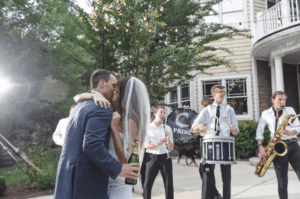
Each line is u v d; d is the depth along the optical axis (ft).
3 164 22.76
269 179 17.71
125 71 21.34
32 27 21.99
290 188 14.97
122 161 5.25
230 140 10.61
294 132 10.86
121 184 5.53
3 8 22.22
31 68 21.02
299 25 25.88
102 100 4.91
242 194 14.07
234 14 34.24
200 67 22.71
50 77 20.98
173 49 18.95
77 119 4.75
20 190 15.84
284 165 10.95
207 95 34.45
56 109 22.38
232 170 21.67
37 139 21.33
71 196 4.42
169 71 21.44
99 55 20.84
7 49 20.42
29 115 21.74
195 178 19.24
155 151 11.46
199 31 22.77
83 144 4.38
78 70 22.88
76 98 5.16
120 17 20.58
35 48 21.01
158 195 14.62
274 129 11.57
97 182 4.58
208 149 10.70
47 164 17.80
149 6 22.41
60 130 12.21
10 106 20.34
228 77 33.60
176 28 20.77
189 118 23.35
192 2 22.49
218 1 22.30
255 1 33.73
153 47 23.24
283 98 11.46
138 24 19.20
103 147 4.42
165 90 23.50
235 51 33.55
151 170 11.46
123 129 5.78
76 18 21.79
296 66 35.14
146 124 6.00
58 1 22.08
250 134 28.45
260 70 33.45
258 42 29.63
